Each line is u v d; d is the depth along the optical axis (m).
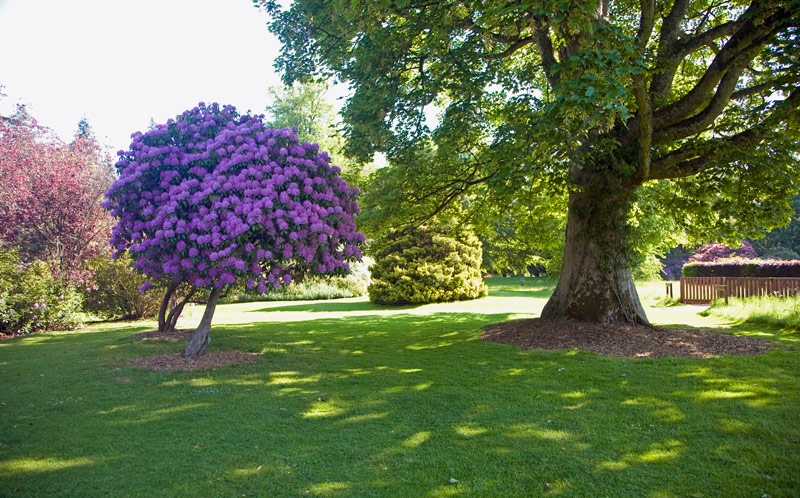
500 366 7.57
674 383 6.27
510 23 7.71
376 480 3.84
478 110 10.60
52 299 14.19
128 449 4.51
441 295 21.98
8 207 15.35
